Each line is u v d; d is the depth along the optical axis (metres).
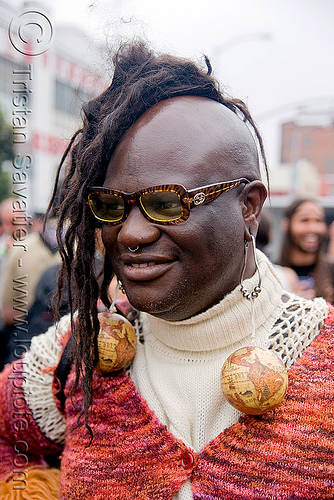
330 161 33.56
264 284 0.98
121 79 0.94
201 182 0.82
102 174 0.91
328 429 0.85
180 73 0.93
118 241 0.86
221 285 0.90
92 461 0.98
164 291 0.85
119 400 1.00
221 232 0.84
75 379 1.03
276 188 15.32
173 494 0.93
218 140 0.85
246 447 0.87
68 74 10.23
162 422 0.98
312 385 0.89
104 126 0.87
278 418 0.87
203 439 0.95
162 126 0.84
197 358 1.00
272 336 0.97
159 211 0.82
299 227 3.05
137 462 0.95
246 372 0.83
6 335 2.23
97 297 1.00
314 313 0.98
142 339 1.12
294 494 0.83
